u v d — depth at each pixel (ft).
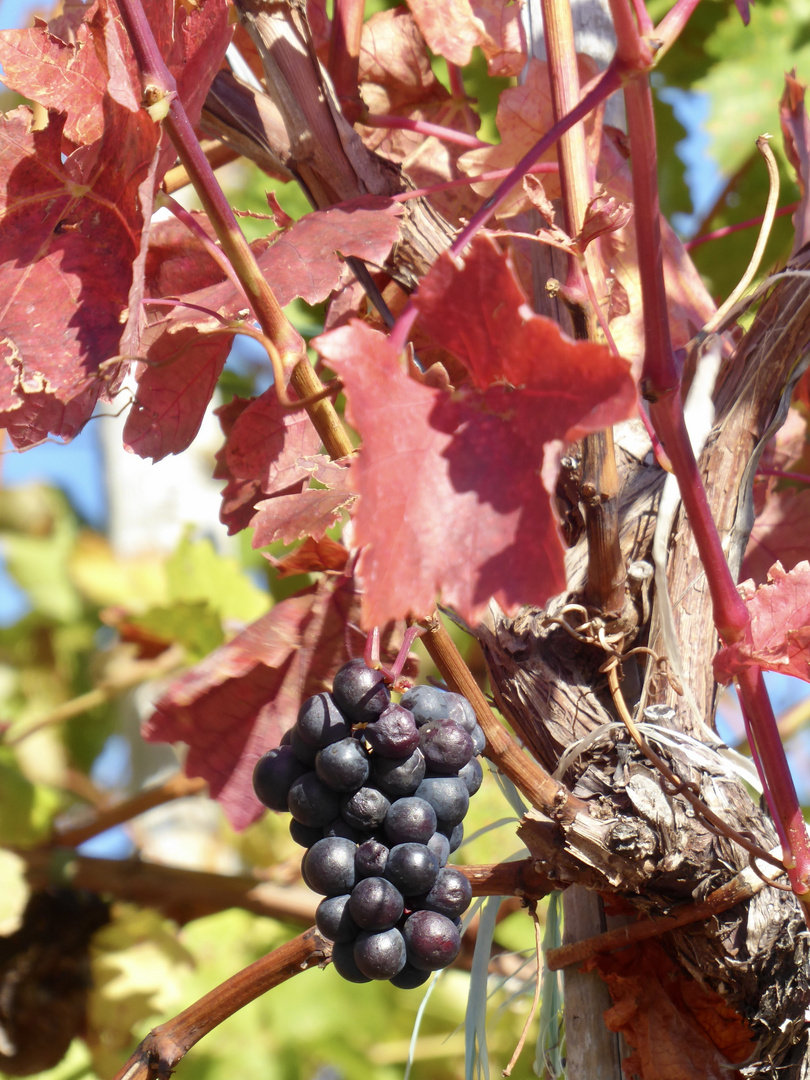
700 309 2.69
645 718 2.34
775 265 2.55
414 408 1.77
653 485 2.50
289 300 2.16
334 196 2.43
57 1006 3.76
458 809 2.07
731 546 2.43
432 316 1.76
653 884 2.23
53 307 2.10
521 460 1.75
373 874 2.03
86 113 2.12
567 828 2.20
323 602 2.41
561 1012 2.52
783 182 3.87
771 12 3.90
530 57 2.50
